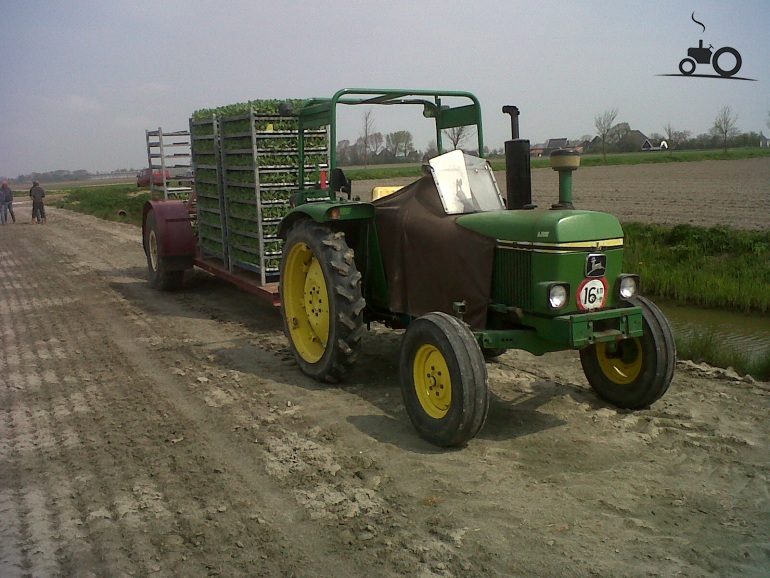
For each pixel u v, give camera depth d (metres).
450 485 3.81
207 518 3.54
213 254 9.10
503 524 3.39
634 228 14.78
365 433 4.60
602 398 5.19
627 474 3.94
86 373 6.18
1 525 3.53
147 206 10.18
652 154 75.12
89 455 4.38
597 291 4.37
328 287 5.42
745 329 8.06
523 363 6.21
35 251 15.66
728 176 37.47
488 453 4.24
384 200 5.48
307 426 4.76
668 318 8.72
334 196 5.83
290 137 7.31
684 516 3.47
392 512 3.54
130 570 3.10
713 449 4.25
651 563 3.06
